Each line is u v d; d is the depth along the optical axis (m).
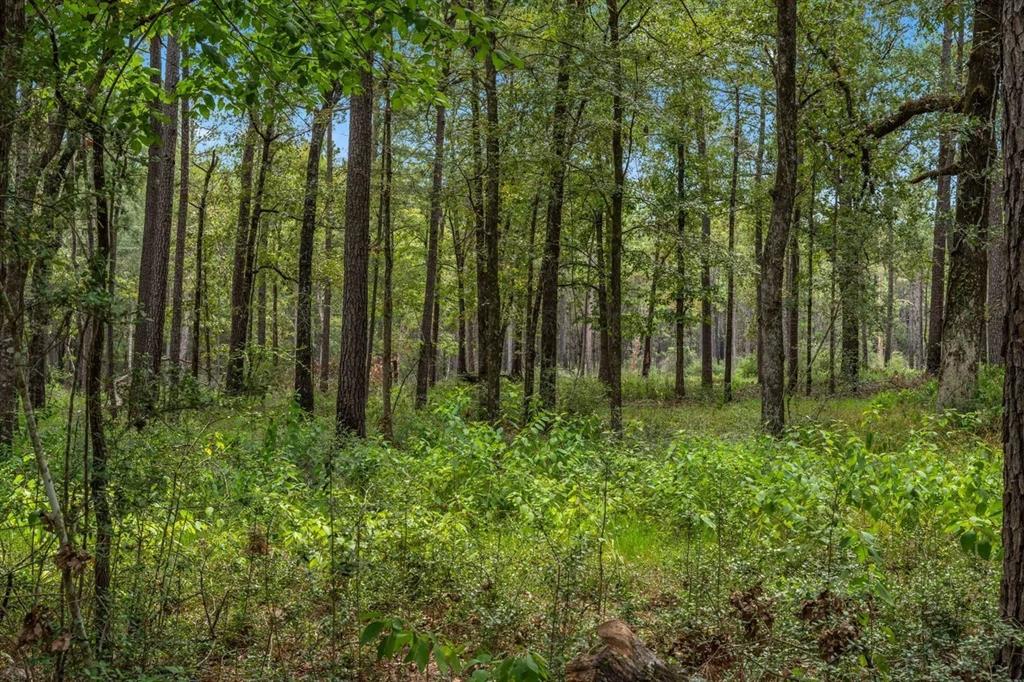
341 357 12.73
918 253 20.86
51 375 3.87
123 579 4.21
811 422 12.18
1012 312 3.59
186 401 4.11
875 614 4.24
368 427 16.19
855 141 16.50
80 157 3.58
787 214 12.84
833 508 5.50
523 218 22.20
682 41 15.87
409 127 15.37
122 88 5.46
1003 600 3.66
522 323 28.08
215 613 4.67
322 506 6.57
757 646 3.88
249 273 21.52
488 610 4.55
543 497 7.94
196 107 6.09
